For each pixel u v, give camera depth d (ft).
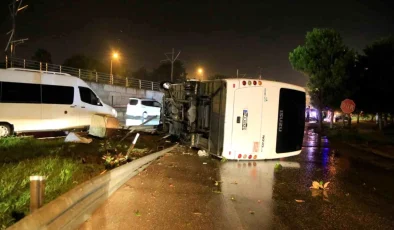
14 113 38.63
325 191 24.80
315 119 159.02
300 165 35.40
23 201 14.55
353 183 28.50
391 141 65.21
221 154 33.37
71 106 43.57
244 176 27.96
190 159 33.86
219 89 34.12
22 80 39.58
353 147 58.75
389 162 43.11
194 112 39.04
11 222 12.48
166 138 47.73
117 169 21.25
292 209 19.89
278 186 25.31
